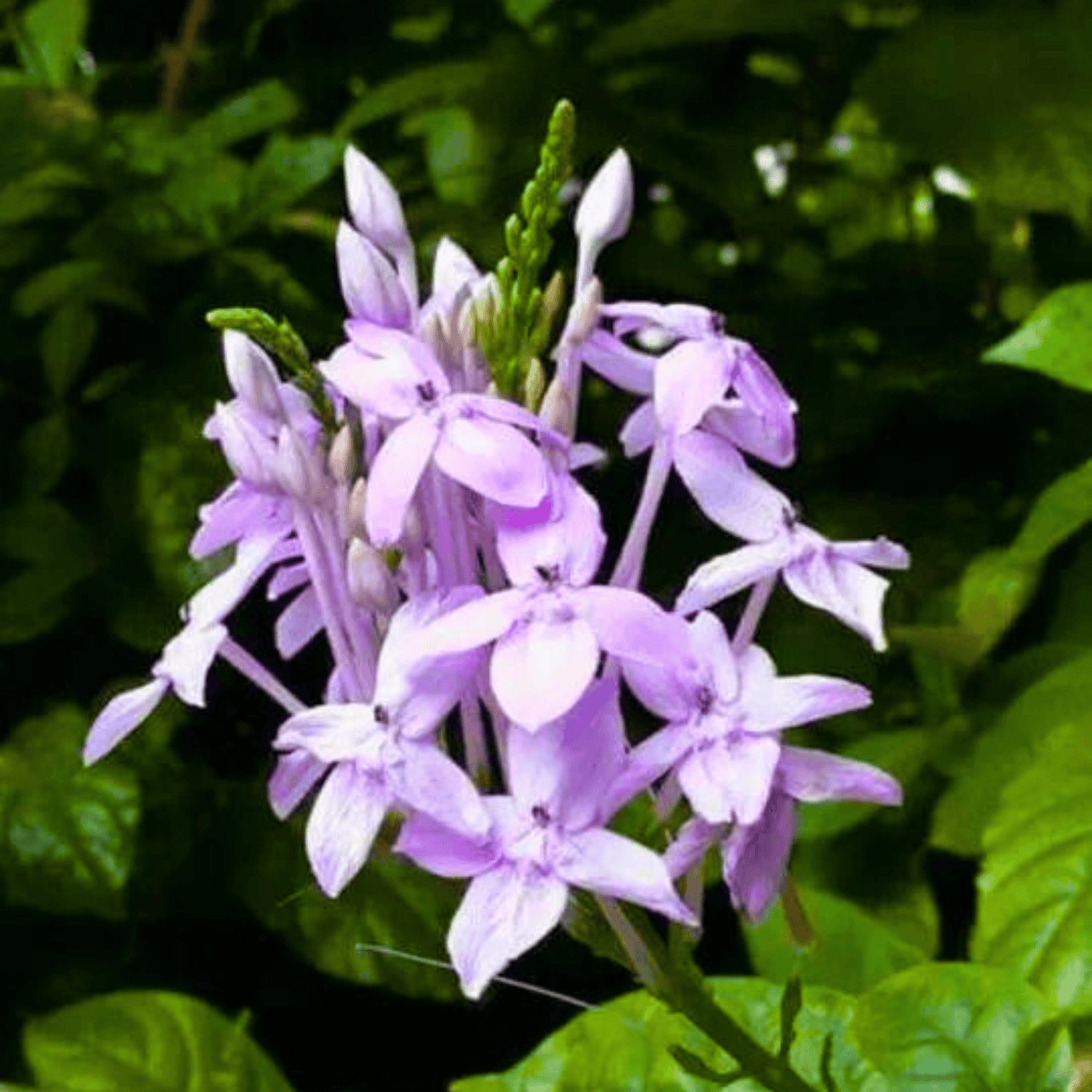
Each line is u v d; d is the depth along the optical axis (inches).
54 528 21.4
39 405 22.5
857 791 10.5
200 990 20.7
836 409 21.9
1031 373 21.5
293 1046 20.8
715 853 16.7
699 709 10.4
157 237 21.7
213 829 20.4
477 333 11.0
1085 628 19.2
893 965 16.1
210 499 20.9
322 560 11.1
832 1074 13.3
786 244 24.5
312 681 21.5
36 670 22.4
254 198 21.8
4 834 19.8
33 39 25.8
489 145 22.4
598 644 10.0
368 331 10.8
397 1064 20.7
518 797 10.2
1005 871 15.3
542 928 10.0
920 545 20.8
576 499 10.4
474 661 10.4
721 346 11.1
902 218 26.5
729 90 24.8
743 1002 13.7
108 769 20.2
